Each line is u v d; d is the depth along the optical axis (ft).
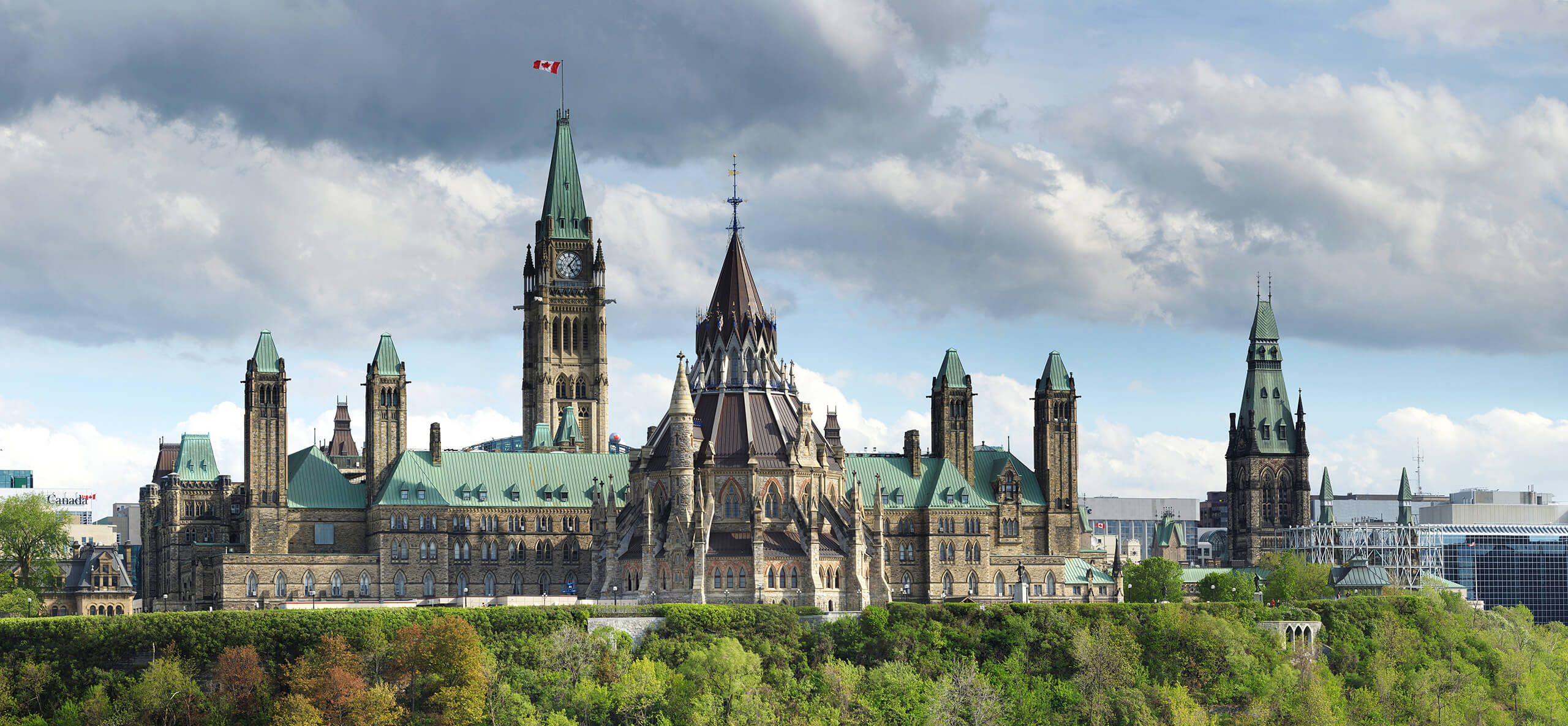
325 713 655.76
